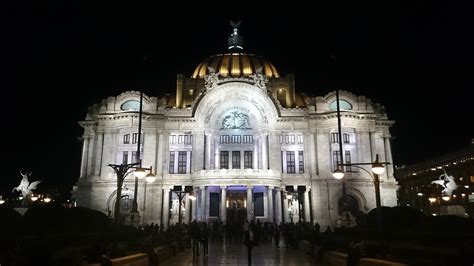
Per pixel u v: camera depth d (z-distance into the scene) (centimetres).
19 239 1914
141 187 6894
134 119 7069
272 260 2947
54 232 2880
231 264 2708
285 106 8156
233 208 7194
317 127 7262
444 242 2081
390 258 1872
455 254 1559
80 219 3269
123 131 7231
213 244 4703
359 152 7138
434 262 1555
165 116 7219
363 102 7412
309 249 3394
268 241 5109
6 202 6162
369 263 1881
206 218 6338
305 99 8338
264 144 7288
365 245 2044
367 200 6969
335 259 2456
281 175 6950
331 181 6994
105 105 7500
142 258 2397
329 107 7412
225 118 7706
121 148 7156
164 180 6962
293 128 7275
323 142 7188
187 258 3162
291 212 7069
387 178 7288
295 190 6994
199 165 7050
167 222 6781
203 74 8681
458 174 9394
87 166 7381
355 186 6988
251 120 7650
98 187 6938
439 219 2712
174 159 7225
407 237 2436
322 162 7094
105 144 7106
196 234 3338
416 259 1705
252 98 7344
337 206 6925
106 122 7188
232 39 10156
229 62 8719
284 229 5028
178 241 3816
